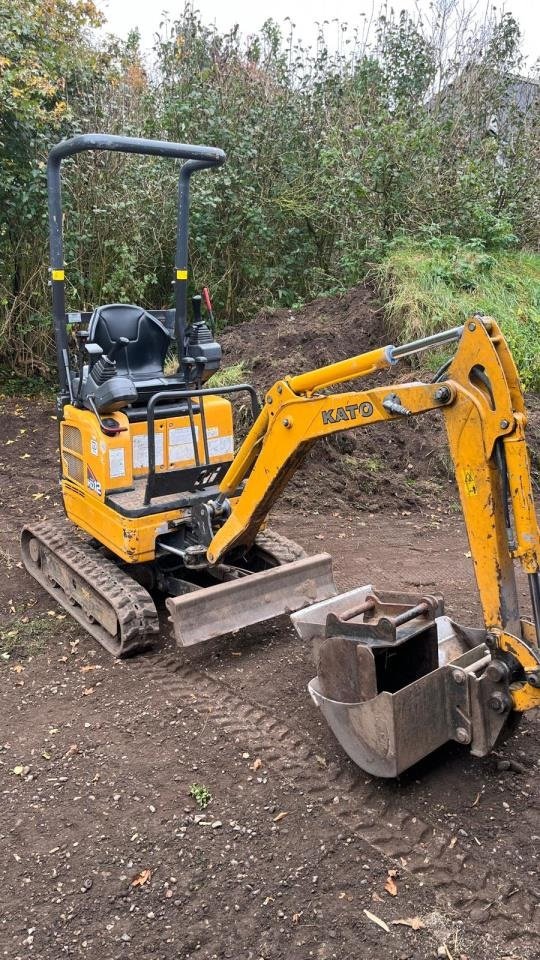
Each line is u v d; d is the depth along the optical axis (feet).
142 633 14.47
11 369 37.14
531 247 36.50
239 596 14.52
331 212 35.32
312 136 36.88
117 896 9.34
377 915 8.97
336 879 9.49
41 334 35.91
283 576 15.11
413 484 23.85
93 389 15.26
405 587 17.79
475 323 9.75
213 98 34.47
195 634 13.94
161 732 12.57
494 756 11.73
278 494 13.66
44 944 8.71
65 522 18.24
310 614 12.99
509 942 8.63
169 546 15.25
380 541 20.56
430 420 25.44
